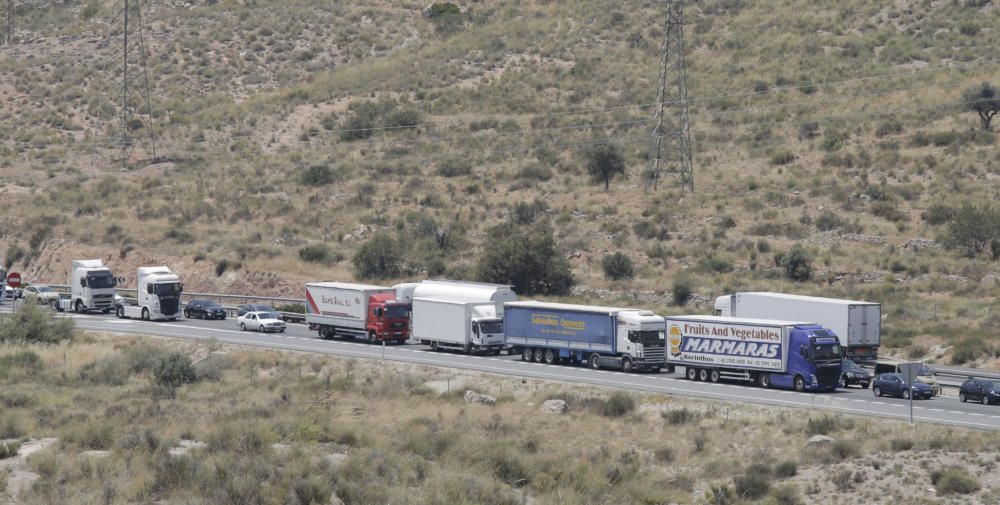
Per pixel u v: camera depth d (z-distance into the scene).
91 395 168.50
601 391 173.12
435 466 123.81
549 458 130.25
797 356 174.38
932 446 131.62
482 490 112.94
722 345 181.88
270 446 127.81
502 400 170.75
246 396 172.62
